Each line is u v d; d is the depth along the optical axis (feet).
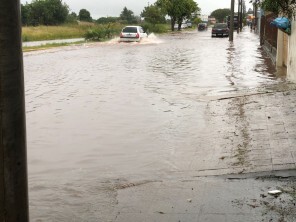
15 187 9.31
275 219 15.11
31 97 41.11
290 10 33.30
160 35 191.93
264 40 106.52
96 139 27.20
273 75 54.24
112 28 172.86
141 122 31.27
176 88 45.78
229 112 32.37
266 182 18.72
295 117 28.37
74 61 75.51
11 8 8.77
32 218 16.66
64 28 206.90
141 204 17.35
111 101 38.93
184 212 16.25
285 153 21.85
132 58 80.74
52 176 21.22
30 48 106.01
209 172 20.72
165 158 23.41
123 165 22.62
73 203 17.98
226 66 65.82
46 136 27.86
